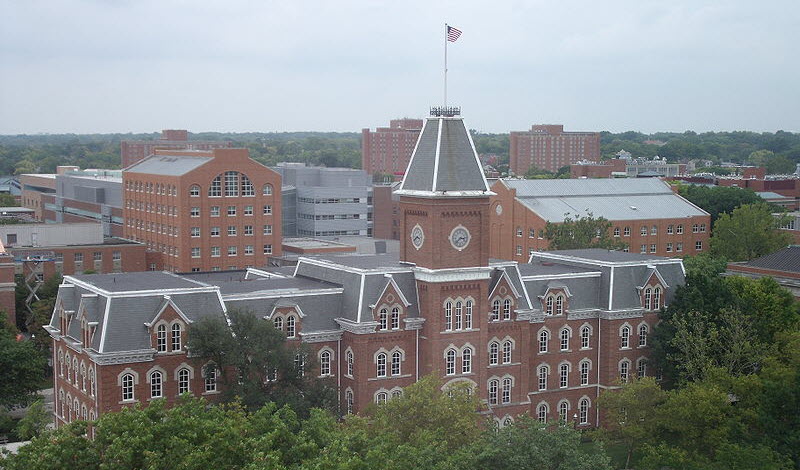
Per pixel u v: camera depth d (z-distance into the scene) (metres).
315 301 112.62
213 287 105.81
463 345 115.25
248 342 98.88
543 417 127.12
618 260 134.75
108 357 98.00
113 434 67.38
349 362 112.38
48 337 151.62
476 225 115.38
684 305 128.88
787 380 105.88
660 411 106.75
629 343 130.75
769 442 100.88
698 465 98.00
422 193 113.19
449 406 92.31
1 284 161.75
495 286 118.25
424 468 76.88
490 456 81.06
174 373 102.38
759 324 130.62
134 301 101.44
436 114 115.69
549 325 126.50
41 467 63.91
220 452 68.44
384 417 87.75
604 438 109.56
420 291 114.75
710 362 117.94
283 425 75.38
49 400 136.50
